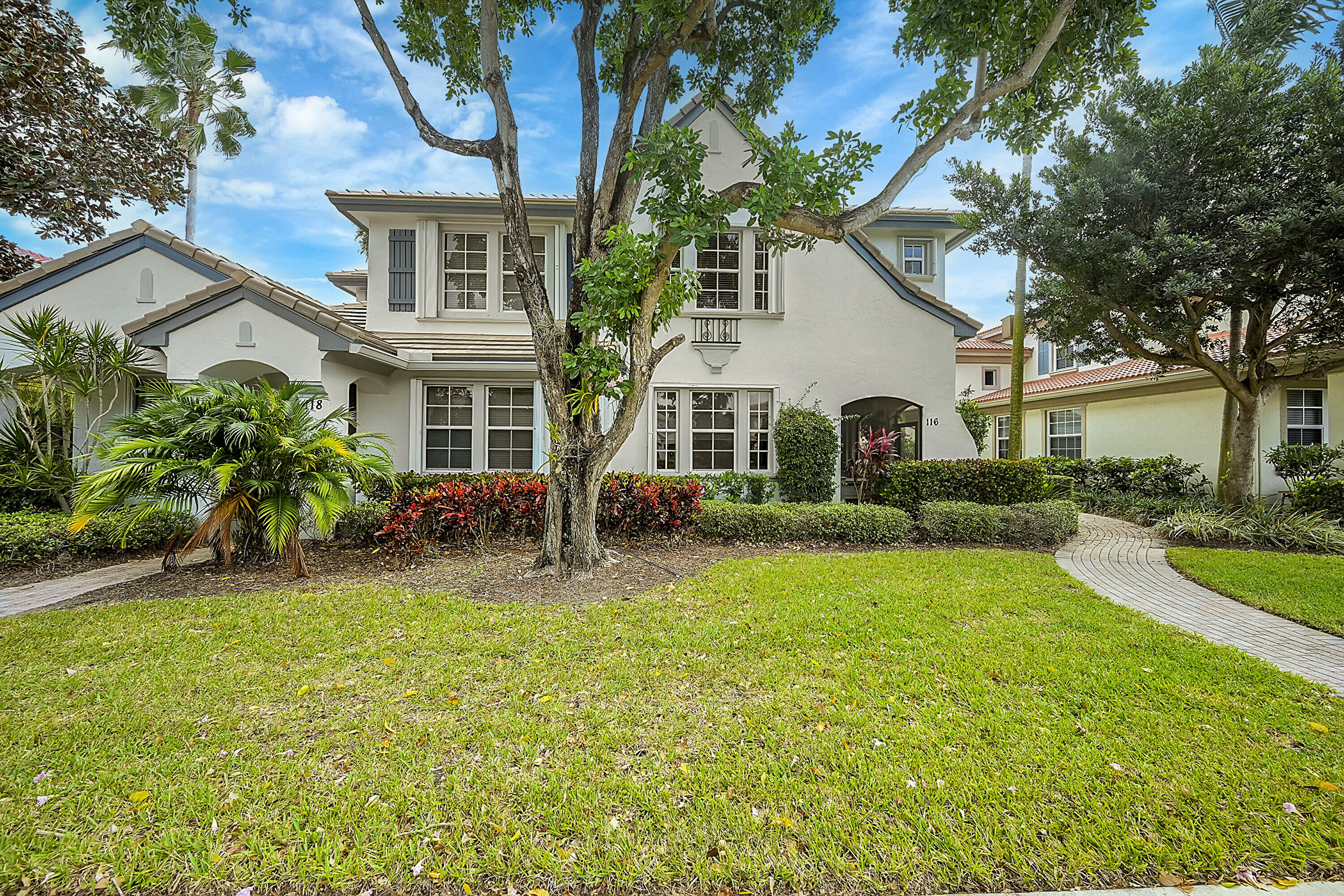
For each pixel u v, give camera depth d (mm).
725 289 12531
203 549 9000
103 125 11016
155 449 6605
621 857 2410
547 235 12508
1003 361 23125
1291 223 8234
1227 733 3379
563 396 6988
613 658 4453
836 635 4953
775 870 2346
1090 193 9477
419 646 4699
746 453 12445
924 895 2248
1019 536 9562
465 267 12523
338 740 3271
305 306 9117
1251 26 9500
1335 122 8133
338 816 2633
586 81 7145
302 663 4383
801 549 8930
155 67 7469
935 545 9375
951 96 6809
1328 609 5844
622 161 7137
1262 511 10023
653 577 6941
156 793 2781
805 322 12594
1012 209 10727
